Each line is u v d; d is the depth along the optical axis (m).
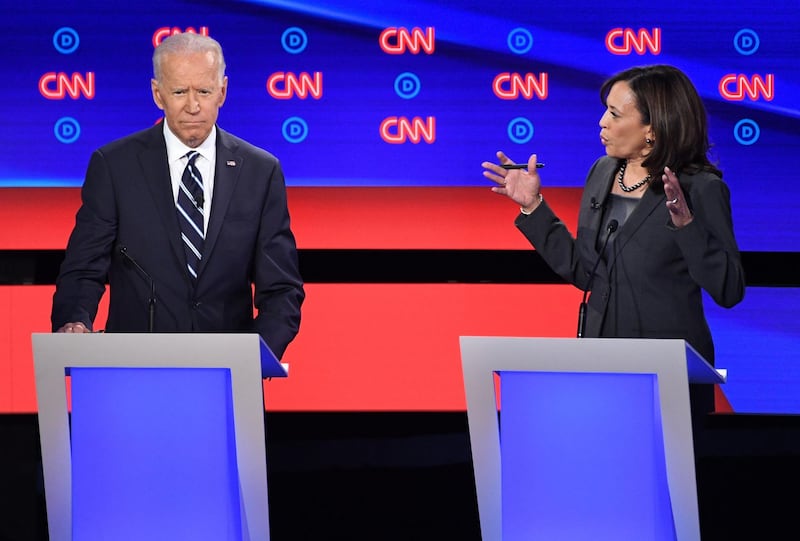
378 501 9.90
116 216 10.49
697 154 9.93
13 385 16.59
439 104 16.52
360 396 16.83
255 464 7.68
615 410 7.79
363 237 16.66
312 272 16.69
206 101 10.16
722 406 16.69
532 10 16.41
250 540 7.73
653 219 9.83
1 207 16.48
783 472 9.73
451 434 9.95
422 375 16.81
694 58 16.38
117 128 16.47
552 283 16.73
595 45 16.41
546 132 16.48
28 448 9.55
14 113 16.42
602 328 9.99
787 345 16.61
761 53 16.38
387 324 16.77
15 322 16.58
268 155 10.88
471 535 9.86
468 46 16.45
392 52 16.47
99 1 16.39
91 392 7.86
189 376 7.79
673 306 9.80
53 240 16.55
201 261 10.35
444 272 16.70
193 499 7.84
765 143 16.42
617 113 10.02
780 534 9.73
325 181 16.58
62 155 16.47
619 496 7.80
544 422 7.90
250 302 10.75
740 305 16.62
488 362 7.91
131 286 10.41
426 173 16.58
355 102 16.50
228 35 16.42
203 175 10.64
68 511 7.90
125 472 7.86
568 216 16.50
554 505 7.90
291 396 16.80
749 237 16.50
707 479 9.78
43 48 16.39
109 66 16.41
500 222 16.66
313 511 9.91
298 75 16.47
